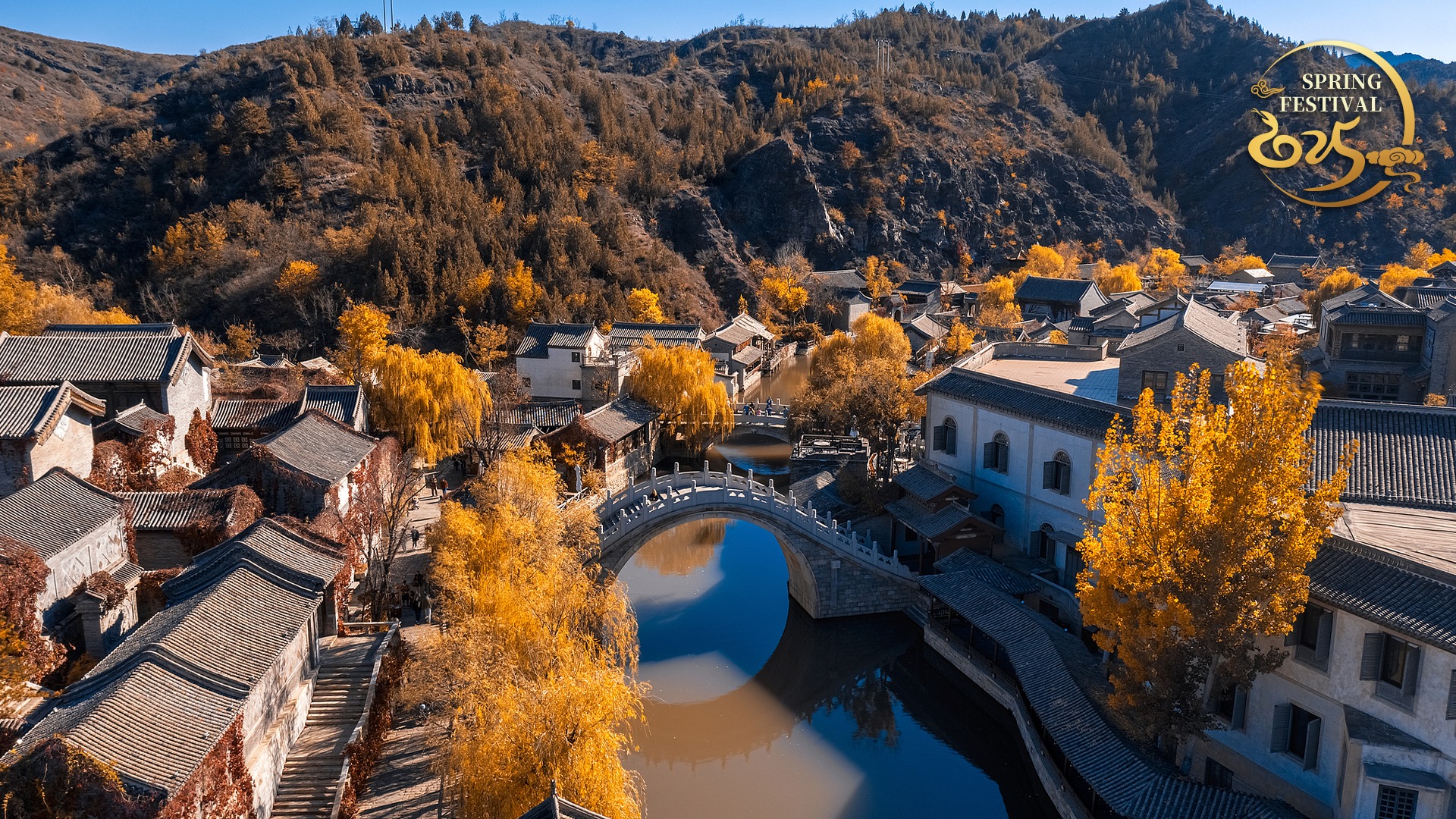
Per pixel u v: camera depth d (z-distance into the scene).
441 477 61.59
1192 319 46.22
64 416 41.75
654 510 47.88
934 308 139.12
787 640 50.62
